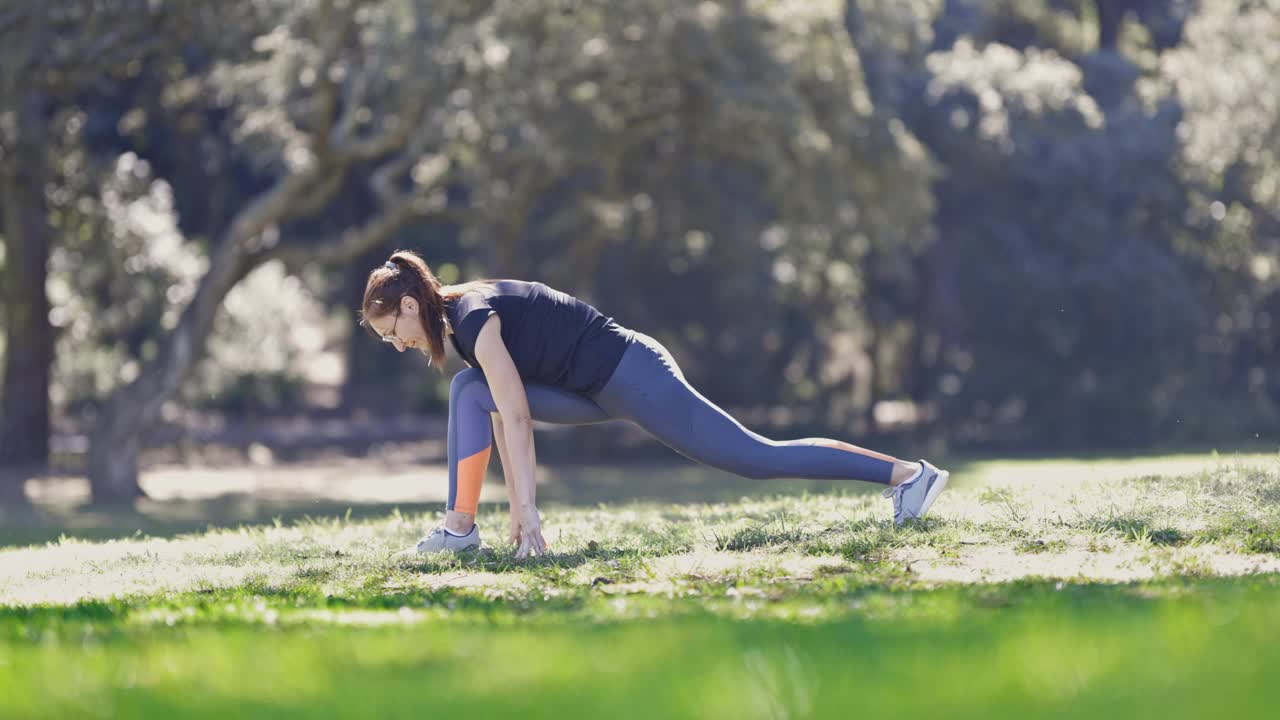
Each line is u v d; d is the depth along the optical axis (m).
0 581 5.87
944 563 4.93
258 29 20.34
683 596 4.22
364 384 44.28
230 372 41.62
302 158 21.78
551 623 3.10
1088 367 34.94
